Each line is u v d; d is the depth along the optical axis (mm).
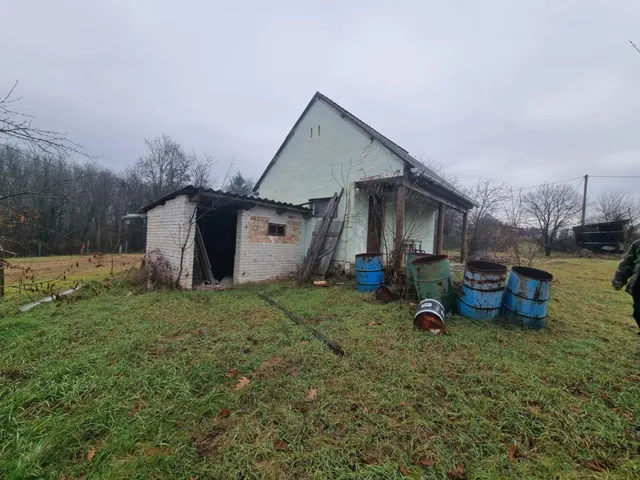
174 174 24062
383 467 1448
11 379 2246
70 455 1537
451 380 2334
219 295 5496
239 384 2252
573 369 2531
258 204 7180
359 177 7551
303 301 5008
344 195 7902
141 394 2062
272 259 7617
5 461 1463
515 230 8883
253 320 3891
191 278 6270
